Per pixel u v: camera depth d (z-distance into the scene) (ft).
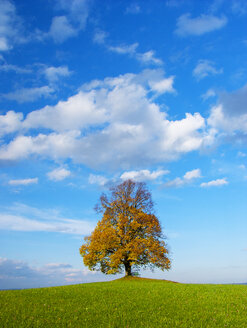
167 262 116.47
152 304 59.26
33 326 42.75
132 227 118.32
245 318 52.42
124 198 128.06
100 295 67.46
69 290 75.36
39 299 61.41
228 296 71.36
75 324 44.55
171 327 45.34
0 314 47.98
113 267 115.96
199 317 51.75
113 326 43.98
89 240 123.03
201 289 82.79
